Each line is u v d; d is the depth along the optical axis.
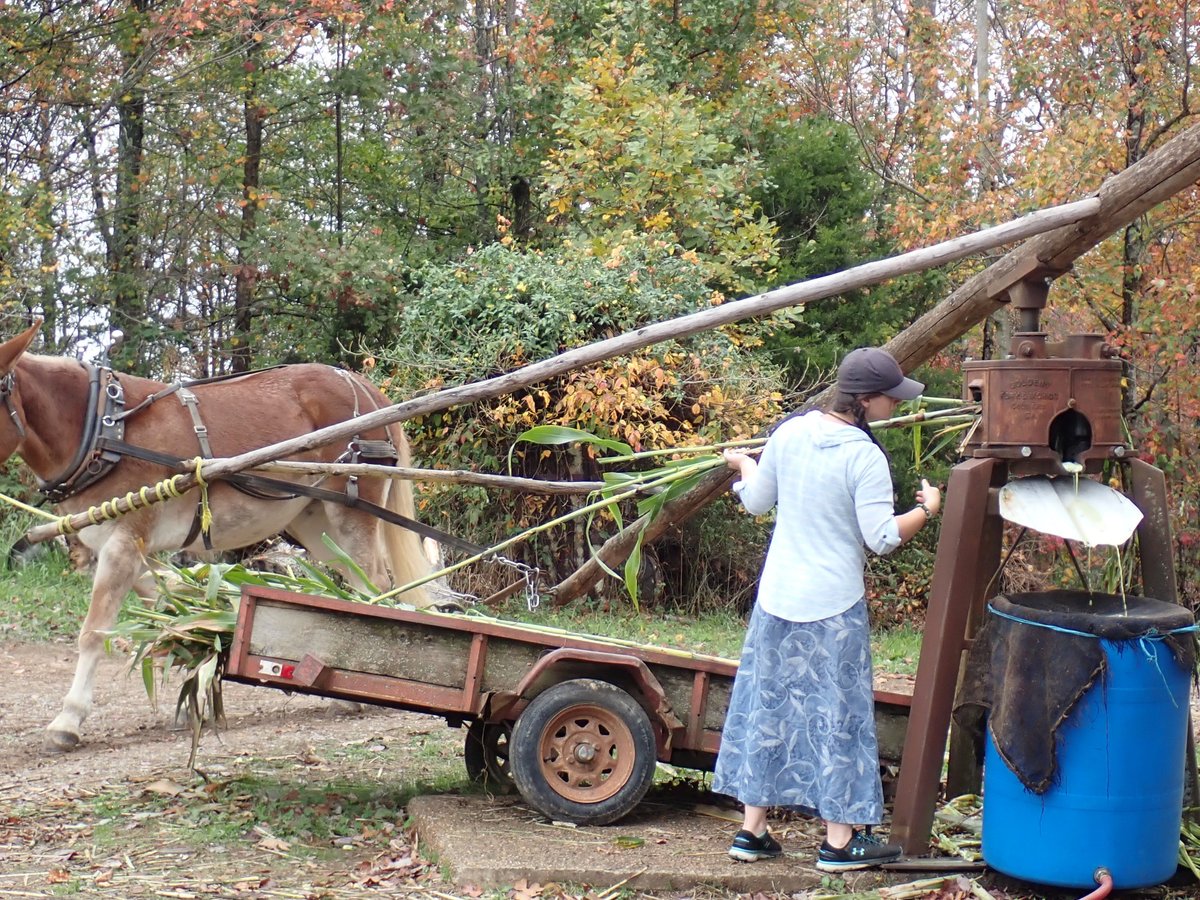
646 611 11.60
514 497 11.36
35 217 13.01
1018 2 13.88
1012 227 3.97
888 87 17.44
